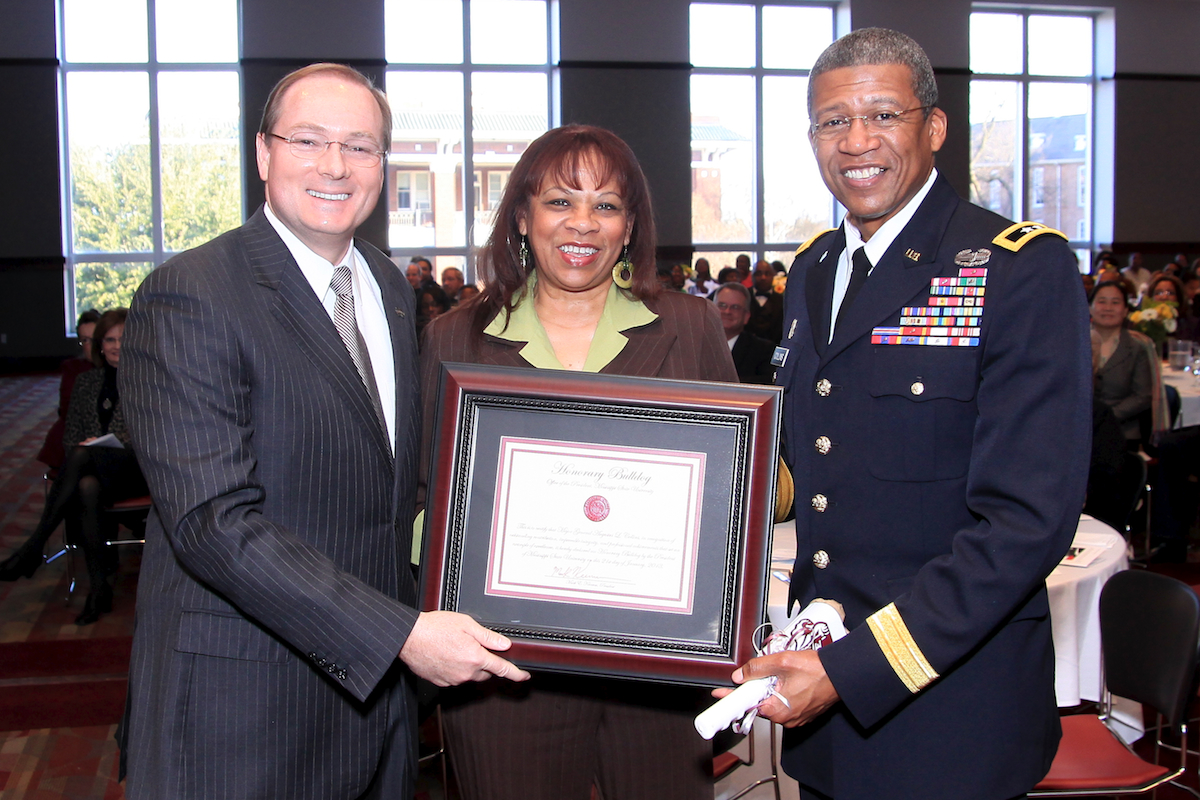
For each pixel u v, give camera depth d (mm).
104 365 4770
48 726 3420
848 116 1391
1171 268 12039
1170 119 15461
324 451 1500
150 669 1500
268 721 1472
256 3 12781
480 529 1538
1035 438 1263
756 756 2395
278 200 1543
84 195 13406
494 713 1732
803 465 1502
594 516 1521
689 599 1487
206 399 1403
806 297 1593
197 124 13445
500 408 1559
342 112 1527
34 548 4633
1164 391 5367
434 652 1425
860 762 1417
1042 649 1405
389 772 1669
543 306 1843
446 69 13797
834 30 14719
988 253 1354
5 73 12820
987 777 1345
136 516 4758
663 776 1761
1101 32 15406
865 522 1414
